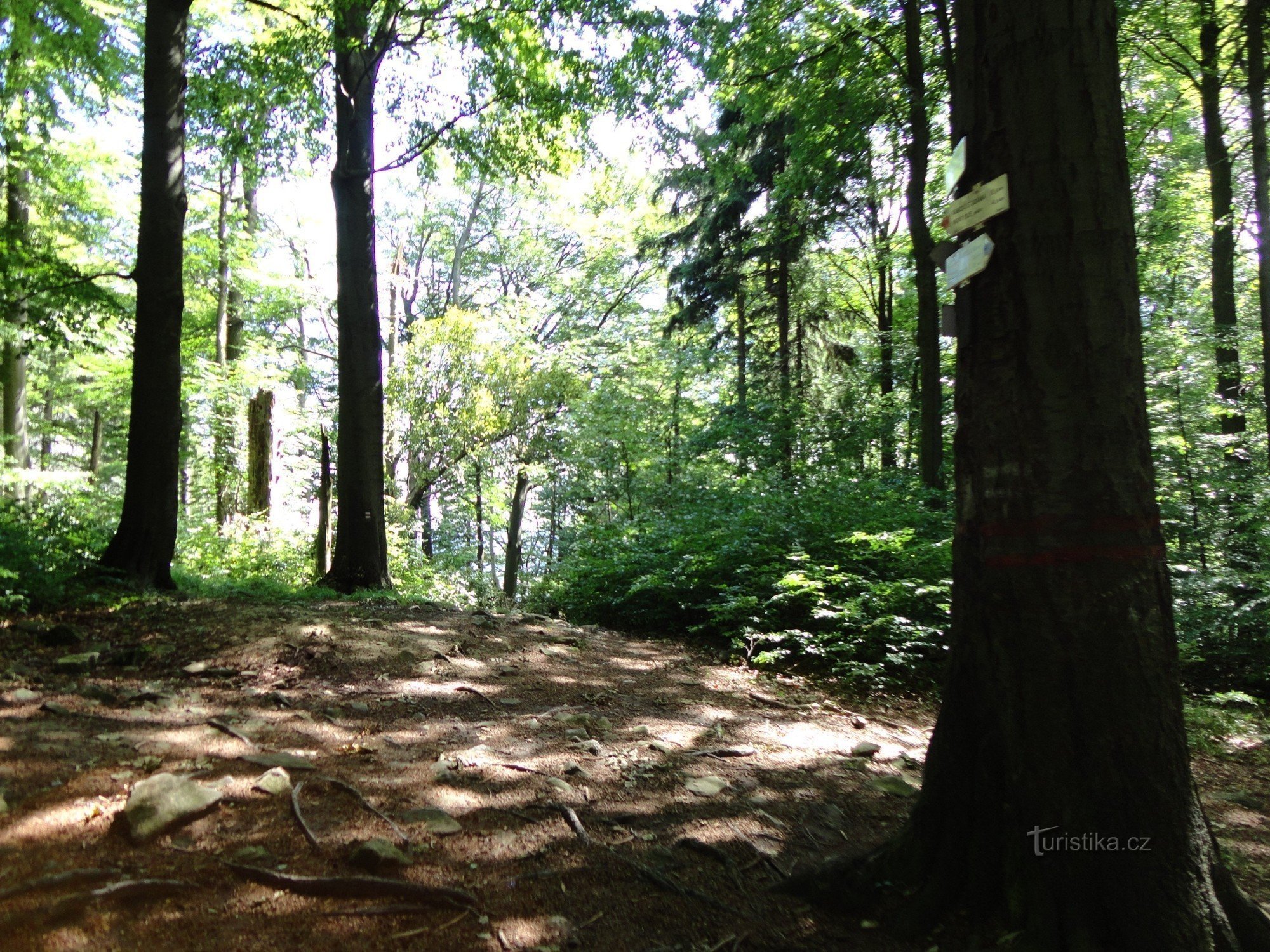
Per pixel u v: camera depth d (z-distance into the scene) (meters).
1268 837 4.26
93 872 2.79
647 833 3.74
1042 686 2.87
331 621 7.26
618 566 10.20
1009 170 3.03
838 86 13.53
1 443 15.91
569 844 3.57
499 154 11.83
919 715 6.46
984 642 3.04
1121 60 14.12
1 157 14.32
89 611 6.87
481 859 3.37
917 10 12.23
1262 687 8.59
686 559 9.44
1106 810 2.78
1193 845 2.76
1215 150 12.77
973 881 3.01
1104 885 2.74
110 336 14.91
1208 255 16.52
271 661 5.98
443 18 10.45
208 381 18.05
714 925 3.04
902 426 18.06
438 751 4.57
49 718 4.30
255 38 13.27
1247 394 12.49
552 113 11.08
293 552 13.14
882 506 10.04
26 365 17.69
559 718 5.36
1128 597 2.84
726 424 18.45
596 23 10.68
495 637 7.61
